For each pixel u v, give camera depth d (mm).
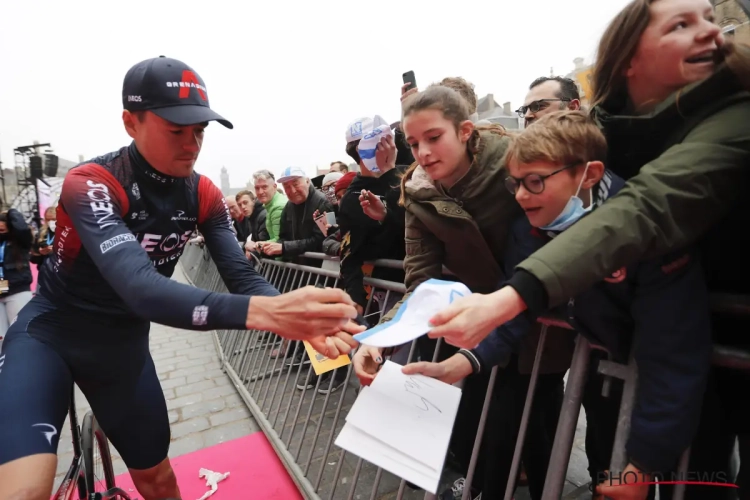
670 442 794
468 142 1381
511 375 1506
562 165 886
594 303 911
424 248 1549
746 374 906
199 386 3525
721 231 877
